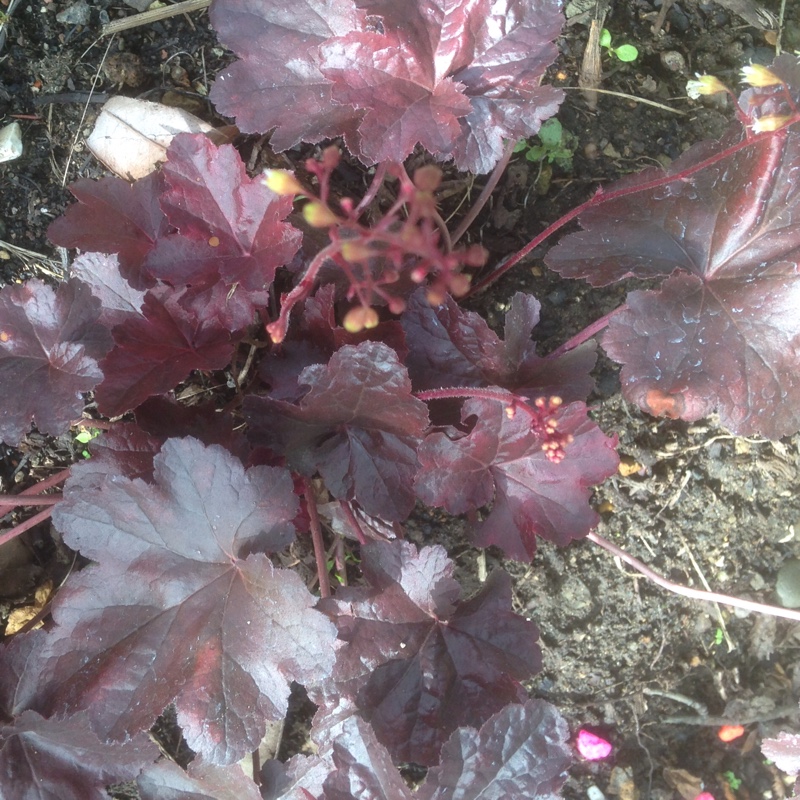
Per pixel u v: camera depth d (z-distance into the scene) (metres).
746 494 0.38
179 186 0.29
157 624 0.28
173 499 0.28
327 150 0.20
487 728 0.28
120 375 0.29
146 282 0.30
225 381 0.35
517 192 0.37
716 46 0.39
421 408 0.28
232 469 0.27
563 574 0.36
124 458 0.30
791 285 0.31
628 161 0.37
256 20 0.31
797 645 0.38
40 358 0.29
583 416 0.30
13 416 0.28
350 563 0.36
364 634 0.29
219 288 0.29
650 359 0.30
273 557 0.35
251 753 0.32
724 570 0.37
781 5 0.39
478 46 0.30
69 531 0.27
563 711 0.36
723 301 0.31
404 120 0.29
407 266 0.32
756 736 0.38
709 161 0.30
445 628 0.30
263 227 0.29
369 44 0.29
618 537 0.37
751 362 0.31
